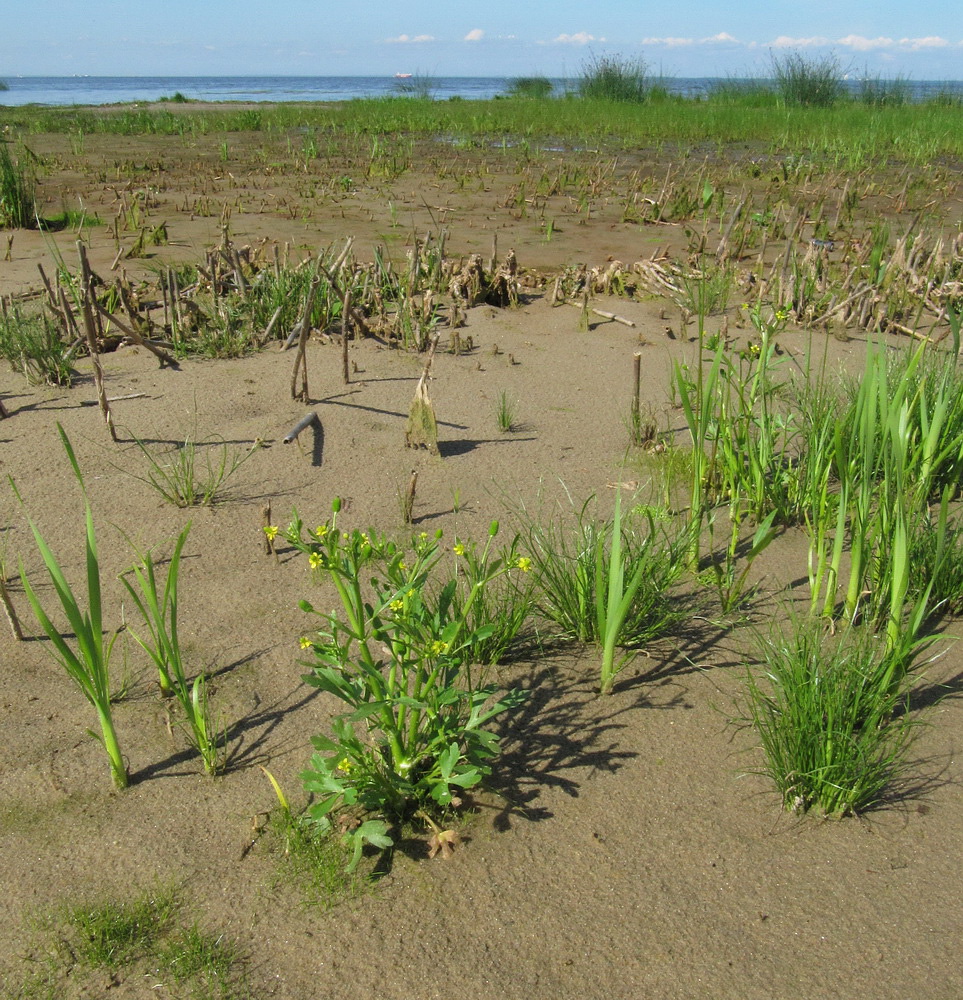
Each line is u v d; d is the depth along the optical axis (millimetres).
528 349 5871
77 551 3467
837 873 2156
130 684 2758
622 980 1907
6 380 5172
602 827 2285
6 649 2918
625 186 13188
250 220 10133
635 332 6211
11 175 9609
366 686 2303
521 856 2199
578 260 8375
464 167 15250
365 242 8938
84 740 2539
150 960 1939
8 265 7824
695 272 7230
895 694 2555
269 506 3459
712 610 3197
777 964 1938
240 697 2711
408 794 2299
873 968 1928
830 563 3471
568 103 26219
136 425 4578
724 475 3854
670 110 23922
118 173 13812
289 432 4434
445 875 2145
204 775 2420
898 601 2662
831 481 3953
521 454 4359
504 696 2760
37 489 3910
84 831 2242
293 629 3023
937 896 2092
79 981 1894
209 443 4395
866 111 23688
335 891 2096
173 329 5668
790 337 6109
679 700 2746
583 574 2980
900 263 6996
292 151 17125
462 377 5352
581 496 3943
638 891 2109
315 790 2160
